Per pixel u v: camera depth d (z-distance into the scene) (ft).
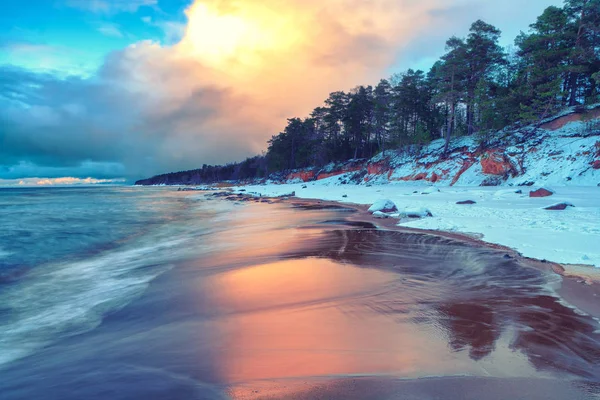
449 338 12.79
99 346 13.88
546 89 134.51
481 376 9.96
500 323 14.03
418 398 8.79
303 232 42.19
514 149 117.39
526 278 20.20
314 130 277.85
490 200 65.36
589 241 27.81
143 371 11.35
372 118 222.69
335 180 189.98
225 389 9.79
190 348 12.93
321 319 15.07
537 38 132.26
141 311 17.75
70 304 19.95
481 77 149.18
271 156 297.94
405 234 37.24
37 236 50.26
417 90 185.26
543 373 10.12
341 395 9.06
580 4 132.98
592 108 120.06
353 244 32.76
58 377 11.39
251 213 75.72
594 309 15.28
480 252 27.17
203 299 18.81
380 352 11.82
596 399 8.73
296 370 10.77
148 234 51.08
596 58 135.23
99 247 41.50
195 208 100.89
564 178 95.55
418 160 154.30
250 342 13.12
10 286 24.54
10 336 15.78
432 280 20.48
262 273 23.39
